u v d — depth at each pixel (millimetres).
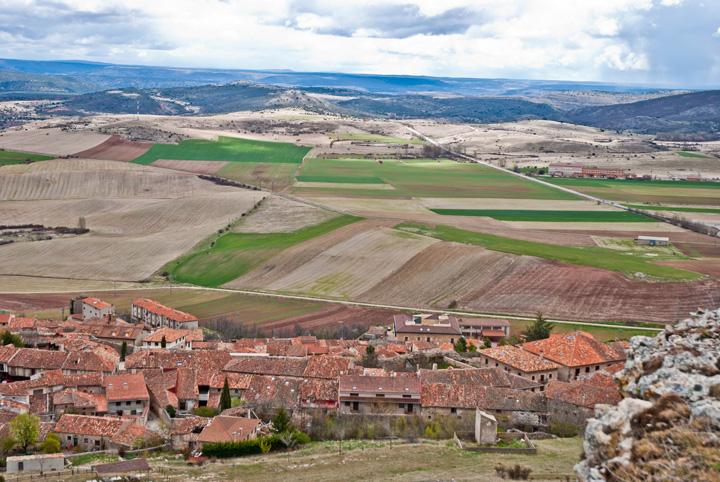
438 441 86188
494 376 110375
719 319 48750
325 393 105375
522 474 66938
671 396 37156
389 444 85250
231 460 83312
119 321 176500
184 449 90875
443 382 107812
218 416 95125
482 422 83500
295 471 75125
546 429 91688
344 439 90188
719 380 37312
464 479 66625
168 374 119312
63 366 126688
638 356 46000
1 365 129625
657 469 32281
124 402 109750
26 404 108562
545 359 127125
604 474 33188
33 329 160000
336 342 152000
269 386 108938
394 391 100000
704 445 33094
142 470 80375
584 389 97688
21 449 91938
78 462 87938
